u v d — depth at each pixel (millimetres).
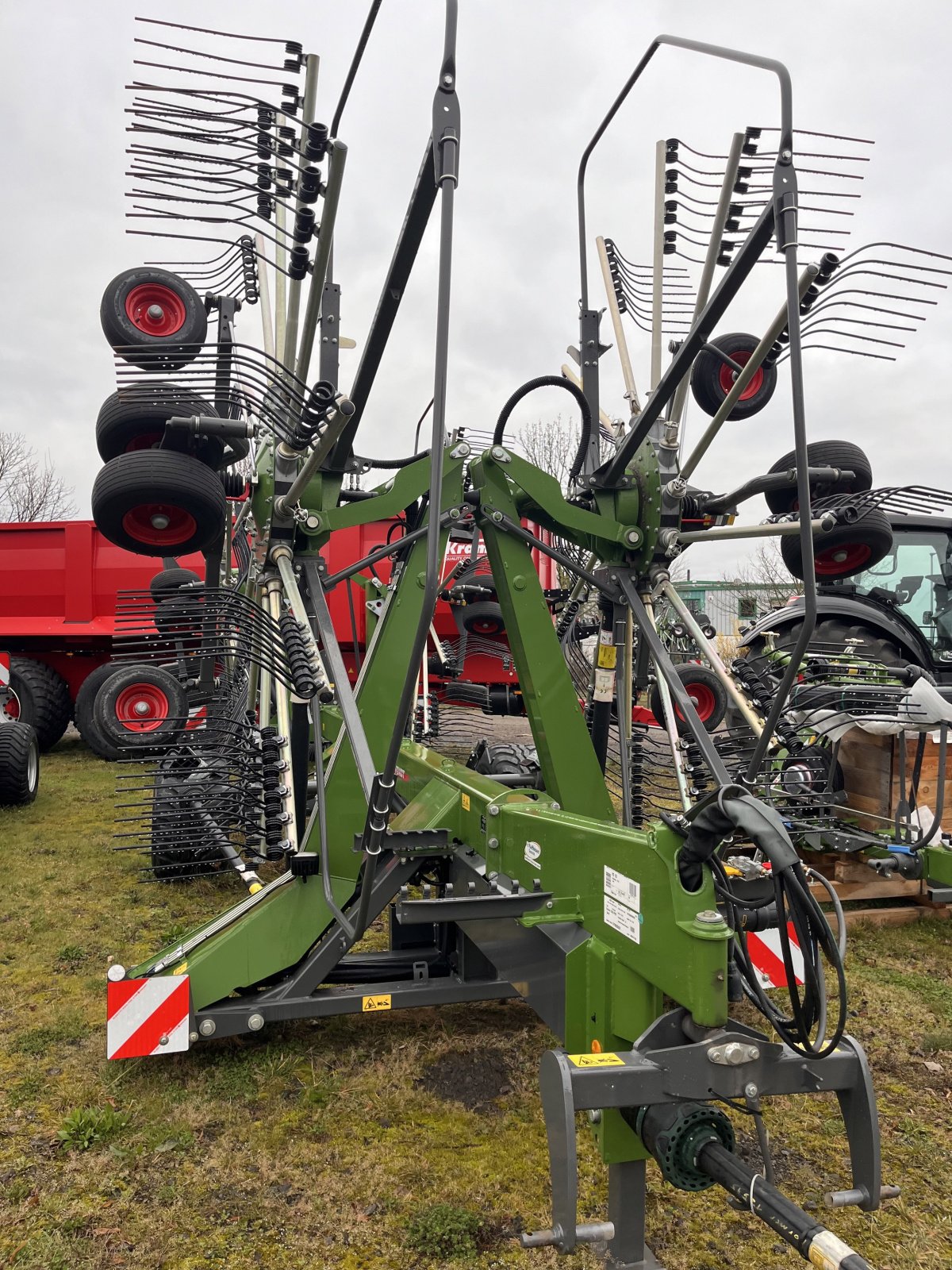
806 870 1995
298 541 2934
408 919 2297
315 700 2660
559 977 2125
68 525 9492
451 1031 3199
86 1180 2352
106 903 4559
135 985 2729
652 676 3348
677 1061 1654
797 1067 1703
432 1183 2334
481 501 3027
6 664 8406
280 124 2582
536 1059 2996
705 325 2312
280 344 3301
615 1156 1814
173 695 7969
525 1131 2576
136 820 3211
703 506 3107
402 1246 2105
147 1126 2580
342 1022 3270
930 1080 2920
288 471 2855
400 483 2973
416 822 3152
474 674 8586
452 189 1661
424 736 4570
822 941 1615
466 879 2908
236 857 3881
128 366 2652
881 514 3186
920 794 4387
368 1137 2543
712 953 1699
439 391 1620
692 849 1751
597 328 3424
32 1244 2104
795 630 5531
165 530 2893
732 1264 2059
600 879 2059
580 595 3912
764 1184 1499
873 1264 2076
